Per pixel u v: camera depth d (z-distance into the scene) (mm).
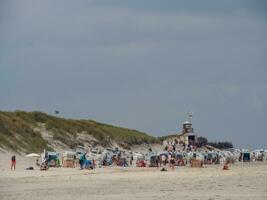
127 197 52812
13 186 66000
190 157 135000
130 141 186125
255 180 71062
